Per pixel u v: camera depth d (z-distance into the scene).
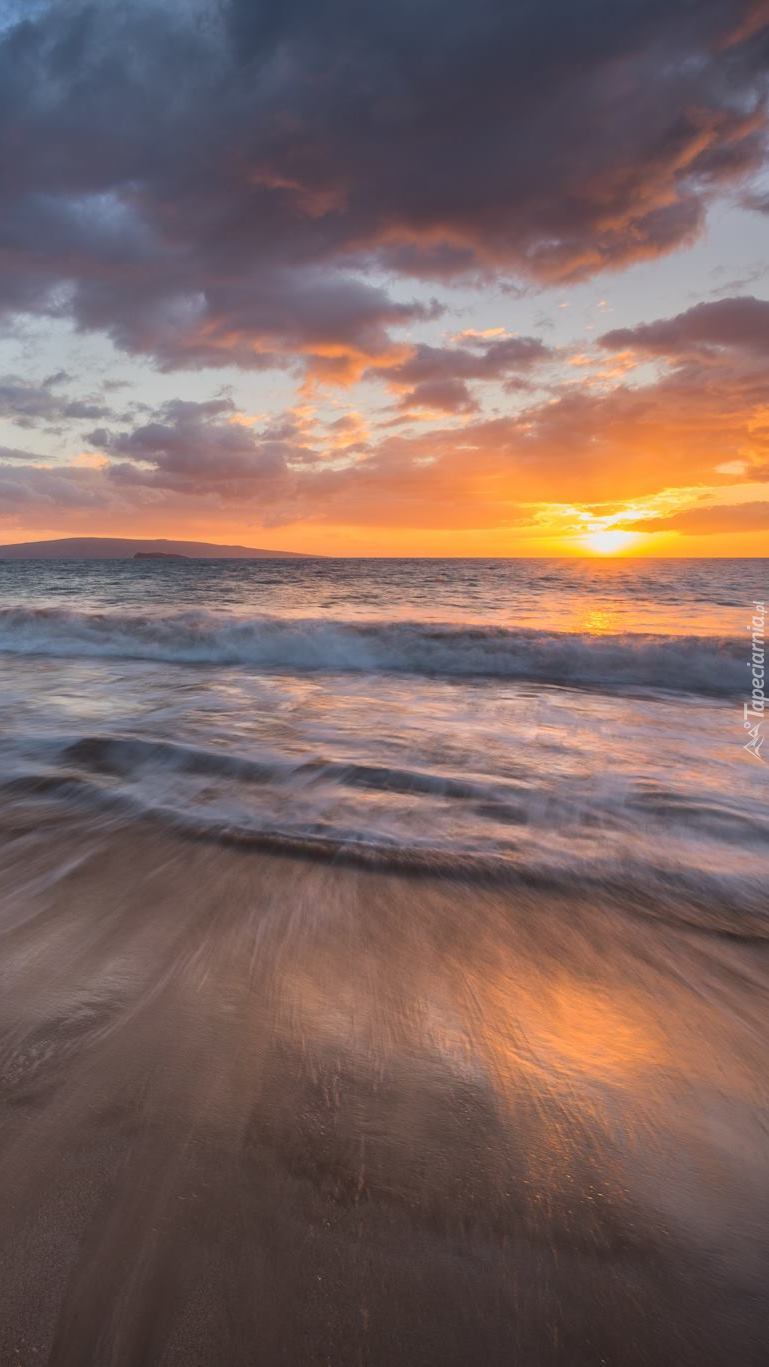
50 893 2.40
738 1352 0.94
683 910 2.40
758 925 2.30
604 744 5.07
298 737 5.10
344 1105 1.39
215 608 21.45
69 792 3.63
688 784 4.02
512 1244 1.09
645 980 1.95
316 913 2.29
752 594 27.95
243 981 1.87
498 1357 0.92
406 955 2.05
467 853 2.87
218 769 4.16
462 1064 1.55
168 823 3.16
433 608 21.95
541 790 3.86
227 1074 1.47
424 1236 1.09
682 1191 1.21
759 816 3.45
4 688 7.47
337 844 2.92
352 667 9.70
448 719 6.00
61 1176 1.17
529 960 2.04
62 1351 0.90
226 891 2.44
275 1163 1.22
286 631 10.56
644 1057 1.60
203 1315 0.95
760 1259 1.08
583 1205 1.17
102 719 5.72
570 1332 0.96
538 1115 1.39
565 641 9.57
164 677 8.50
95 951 2.01
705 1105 1.44
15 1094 1.38
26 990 1.78
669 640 9.55
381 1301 0.99
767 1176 1.26
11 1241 1.05
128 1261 1.03
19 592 29.70
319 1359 0.91
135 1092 1.40
